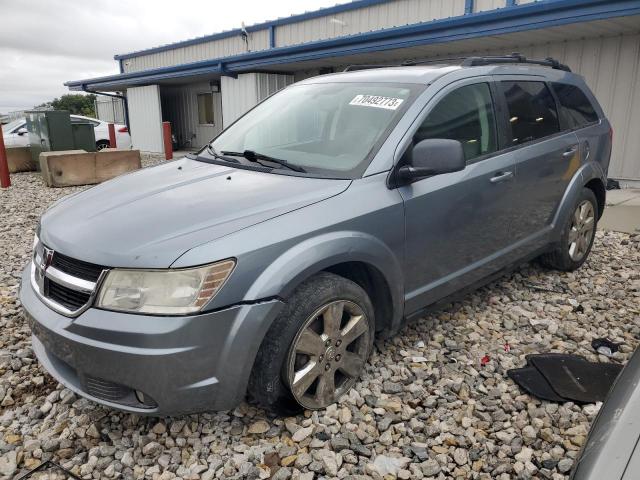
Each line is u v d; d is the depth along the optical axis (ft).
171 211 8.14
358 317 8.91
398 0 38.17
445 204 10.03
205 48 59.47
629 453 4.02
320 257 7.93
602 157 15.34
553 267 14.96
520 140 12.18
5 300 13.30
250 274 7.36
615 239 18.62
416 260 9.75
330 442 8.04
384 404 8.97
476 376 9.87
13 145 48.98
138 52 70.33
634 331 11.58
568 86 14.57
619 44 27.30
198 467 7.59
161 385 7.07
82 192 10.31
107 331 7.01
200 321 7.02
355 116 10.37
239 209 8.04
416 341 11.12
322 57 36.81
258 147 11.03
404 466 7.63
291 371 8.02
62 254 7.81
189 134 64.69
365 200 8.78
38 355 8.72
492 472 7.54
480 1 33.37
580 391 9.18
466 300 13.24
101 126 53.72
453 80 10.82
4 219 23.17
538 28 25.25
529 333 11.58
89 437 8.27
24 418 8.73
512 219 11.98
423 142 8.93
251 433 8.30
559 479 7.34
